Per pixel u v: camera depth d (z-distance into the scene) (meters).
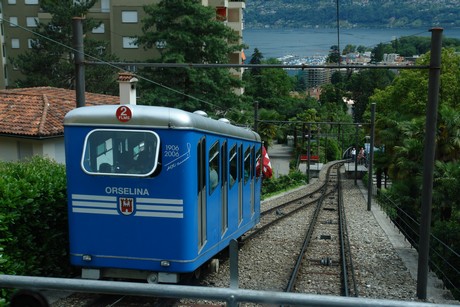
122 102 23.81
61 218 9.99
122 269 9.20
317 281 12.34
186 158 8.78
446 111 26.80
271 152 75.56
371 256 15.80
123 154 8.91
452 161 27.00
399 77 39.59
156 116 8.77
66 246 10.21
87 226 9.09
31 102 22.34
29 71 44.34
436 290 12.27
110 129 8.93
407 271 14.01
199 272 10.36
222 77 38.00
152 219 8.90
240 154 12.52
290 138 82.00
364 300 2.95
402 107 38.03
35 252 9.22
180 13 37.91
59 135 20.53
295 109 84.25
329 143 79.56
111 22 51.47
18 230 8.73
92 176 8.98
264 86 85.38
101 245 9.06
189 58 38.09
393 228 21.83
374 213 27.03
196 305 8.80
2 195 8.45
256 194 14.98
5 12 58.19
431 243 17.88
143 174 8.80
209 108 37.53
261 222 21.14
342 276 12.87
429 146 11.45
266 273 12.55
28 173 9.68
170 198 8.82
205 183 9.54
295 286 11.78
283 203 29.05
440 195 22.91
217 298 3.12
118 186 8.93
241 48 39.59
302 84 130.00
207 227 9.74
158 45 41.62
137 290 3.19
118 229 9.00
